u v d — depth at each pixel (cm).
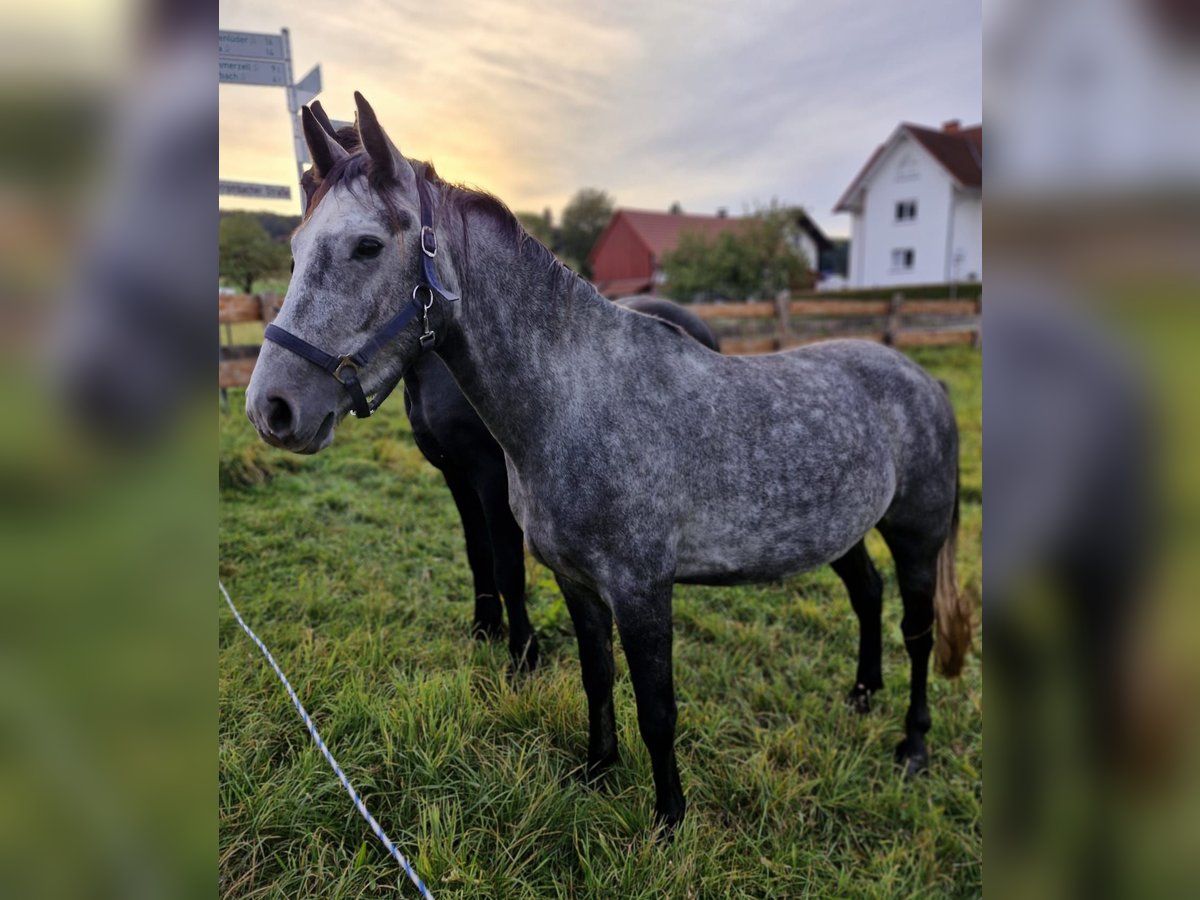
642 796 194
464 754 198
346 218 138
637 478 166
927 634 235
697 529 179
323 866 166
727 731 233
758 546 186
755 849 184
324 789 181
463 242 156
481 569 270
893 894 179
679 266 1781
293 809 176
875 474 206
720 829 190
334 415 141
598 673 196
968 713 260
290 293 136
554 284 167
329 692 221
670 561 173
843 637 304
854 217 2352
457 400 234
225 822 170
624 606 169
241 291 584
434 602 299
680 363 182
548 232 3362
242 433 455
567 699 223
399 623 272
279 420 133
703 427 176
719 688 257
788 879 179
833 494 194
